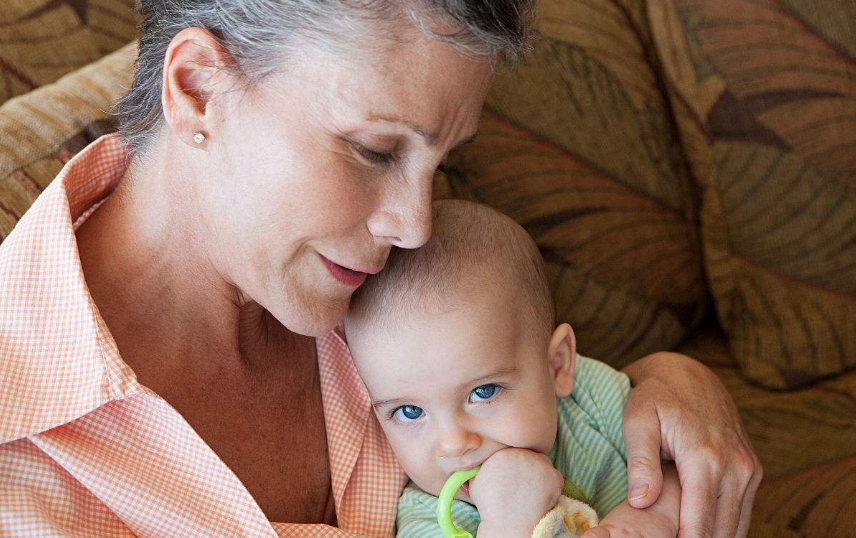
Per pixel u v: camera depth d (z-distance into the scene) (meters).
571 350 1.14
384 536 1.08
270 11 0.78
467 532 0.97
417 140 0.81
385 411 1.05
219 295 0.97
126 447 0.88
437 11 0.74
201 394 0.98
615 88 1.59
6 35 1.31
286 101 0.80
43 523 0.79
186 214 0.91
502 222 1.11
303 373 1.11
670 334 1.62
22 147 1.09
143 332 0.95
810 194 1.58
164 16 0.87
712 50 1.61
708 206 1.64
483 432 1.02
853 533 1.29
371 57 0.76
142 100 0.93
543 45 1.54
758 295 1.61
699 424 1.08
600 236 1.52
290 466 1.04
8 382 0.83
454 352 1.00
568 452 1.14
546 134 1.51
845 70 1.59
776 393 1.59
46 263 0.87
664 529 0.99
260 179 0.83
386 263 1.05
